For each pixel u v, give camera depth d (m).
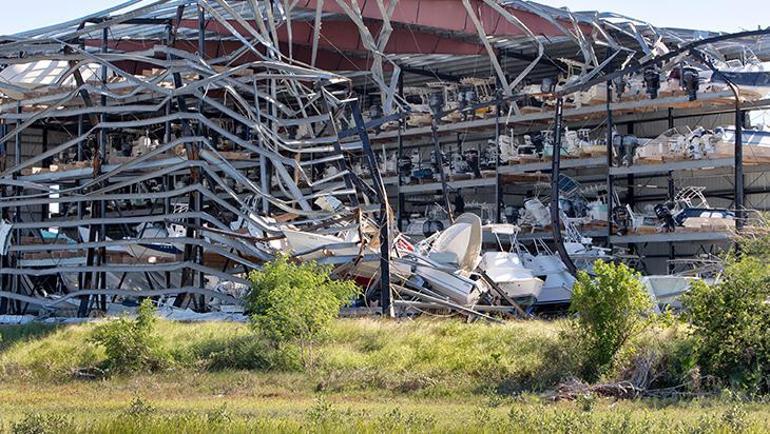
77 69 163.62
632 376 86.62
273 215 165.75
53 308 162.38
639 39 180.00
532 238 176.88
